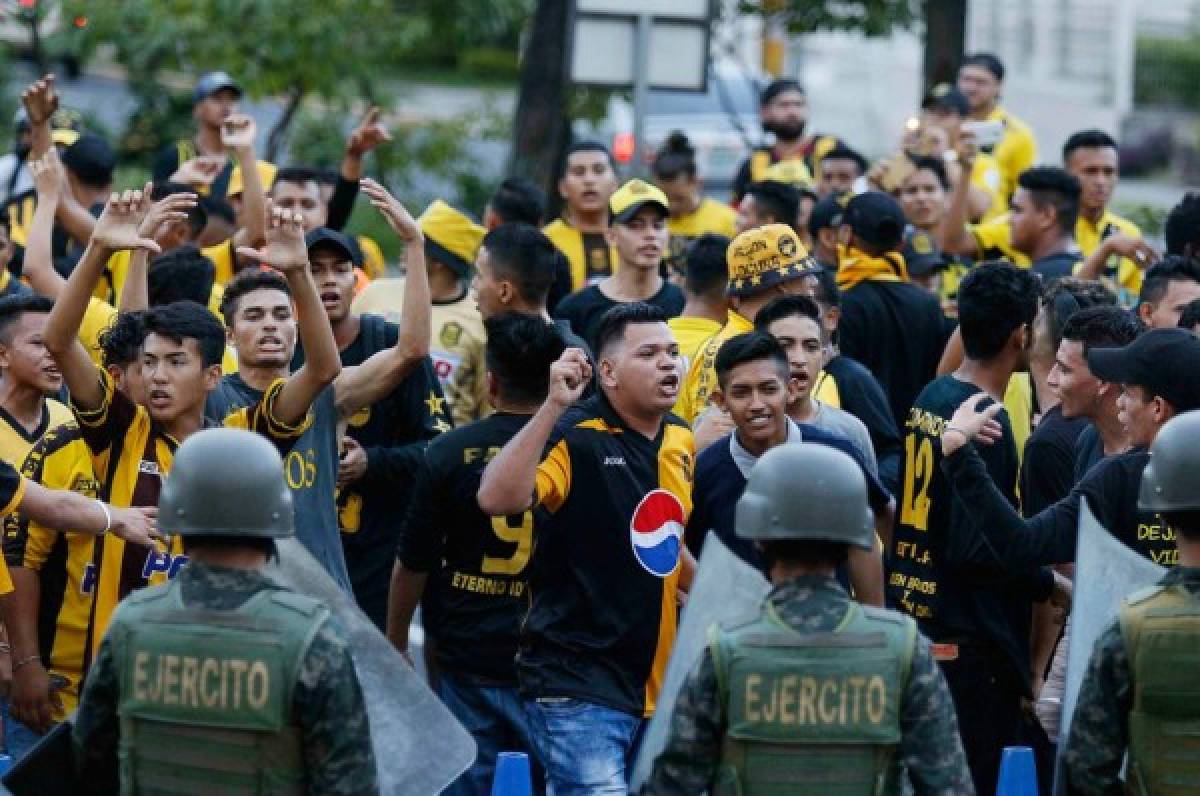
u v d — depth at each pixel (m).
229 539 18.66
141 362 24.17
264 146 72.06
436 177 66.50
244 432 18.98
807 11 57.91
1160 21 101.75
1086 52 89.19
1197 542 19.61
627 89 46.53
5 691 25.44
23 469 25.52
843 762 18.38
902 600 26.48
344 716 18.50
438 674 26.81
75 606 24.91
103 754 19.23
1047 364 28.67
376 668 20.08
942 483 26.03
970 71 47.84
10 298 27.23
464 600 26.39
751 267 29.06
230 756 18.39
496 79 94.94
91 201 40.28
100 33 63.72
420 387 29.12
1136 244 34.59
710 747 18.67
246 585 18.72
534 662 24.67
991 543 23.66
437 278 33.28
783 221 38.34
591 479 24.44
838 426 27.03
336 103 65.25
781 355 24.72
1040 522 23.69
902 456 28.14
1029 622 26.52
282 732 18.38
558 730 24.36
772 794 18.42
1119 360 23.27
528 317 26.11
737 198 49.47
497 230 29.75
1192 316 26.88
